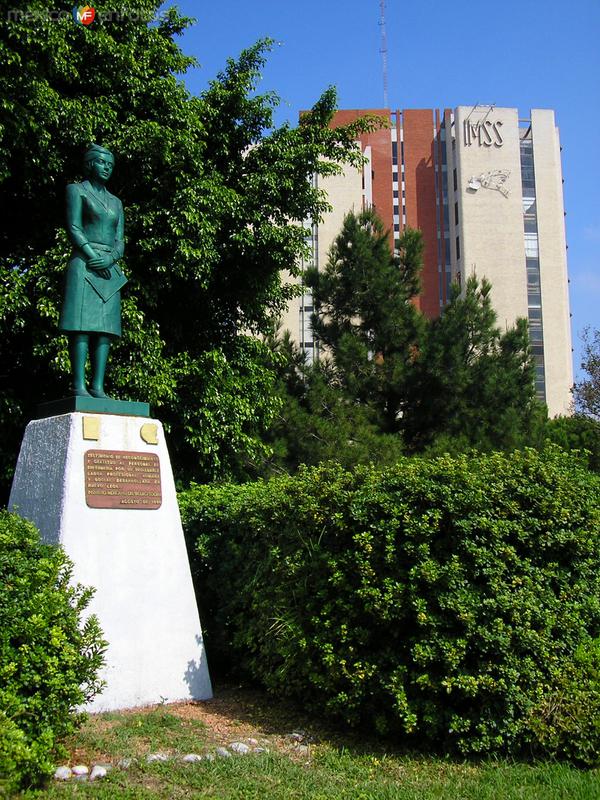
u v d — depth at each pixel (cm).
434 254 4969
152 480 663
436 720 511
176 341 1277
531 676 505
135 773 466
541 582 532
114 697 603
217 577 731
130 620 623
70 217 673
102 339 683
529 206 4794
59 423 651
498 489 539
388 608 531
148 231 1125
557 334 4634
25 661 424
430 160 5091
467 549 517
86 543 615
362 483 591
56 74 1067
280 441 1582
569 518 547
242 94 1297
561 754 501
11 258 1116
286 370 1781
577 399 2798
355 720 548
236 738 548
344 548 579
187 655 650
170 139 1108
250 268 1291
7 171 994
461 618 504
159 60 1207
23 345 1126
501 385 1719
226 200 1163
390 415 1806
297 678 602
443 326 1777
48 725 430
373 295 1805
